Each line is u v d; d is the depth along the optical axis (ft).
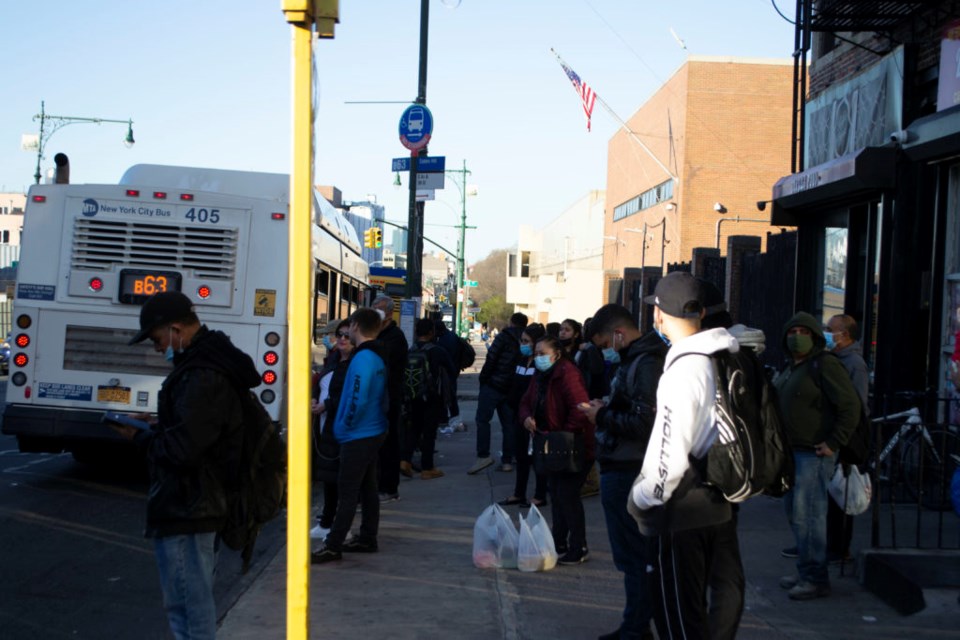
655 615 13.65
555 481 24.27
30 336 32.55
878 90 37.86
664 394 13.09
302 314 10.89
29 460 40.29
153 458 13.32
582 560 24.23
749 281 52.95
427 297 207.92
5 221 351.05
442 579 22.80
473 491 36.09
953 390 30.45
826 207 40.04
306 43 11.00
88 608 20.03
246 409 13.98
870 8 36.27
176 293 13.92
